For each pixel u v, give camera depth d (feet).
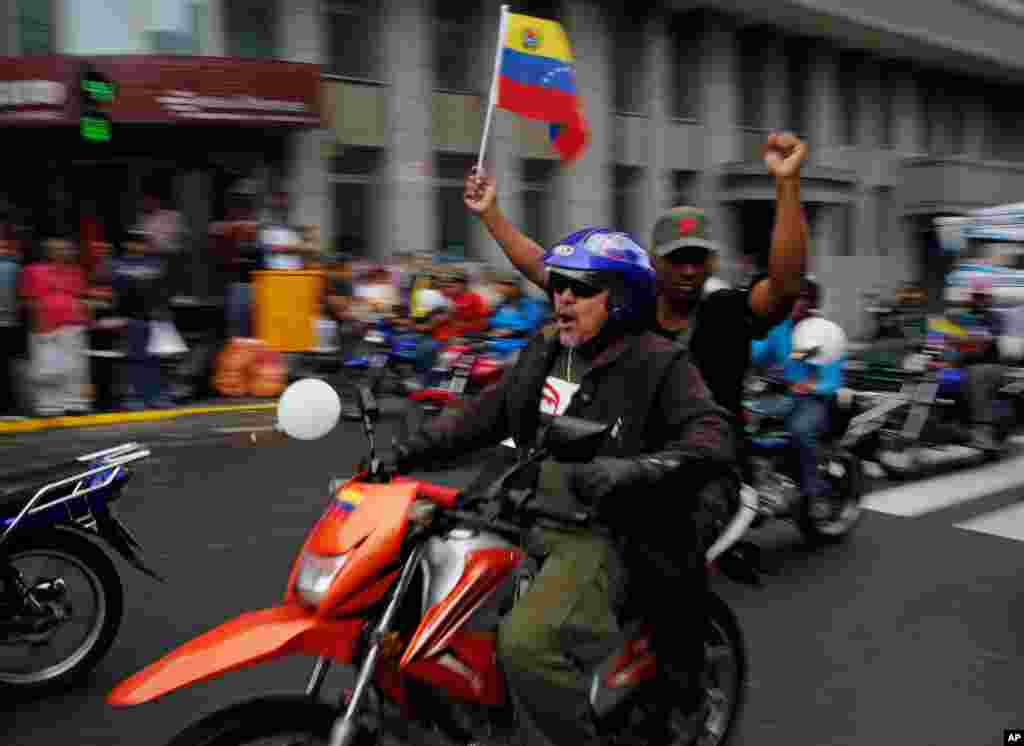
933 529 21.42
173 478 24.29
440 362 31.99
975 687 13.47
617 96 61.41
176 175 42.37
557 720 8.31
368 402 8.90
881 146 83.35
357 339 37.86
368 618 7.88
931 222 84.89
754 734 12.07
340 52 48.24
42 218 39.99
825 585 17.58
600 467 7.75
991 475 26.96
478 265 47.75
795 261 10.66
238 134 43.83
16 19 39.01
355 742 7.82
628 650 9.36
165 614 15.52
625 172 62.44
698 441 8.18
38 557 12.93
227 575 17.33
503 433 9.45
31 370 30.99
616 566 8.81
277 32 45.55
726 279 61.77
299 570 7.96
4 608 12.59
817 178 70.28
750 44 70.44
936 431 26.91
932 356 27.40
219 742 7.19
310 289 37.11
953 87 91.81
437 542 8.36
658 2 62.08
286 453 27.20
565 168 57.62
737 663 10.61
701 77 66.44
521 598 8.62
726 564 11.14
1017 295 42.16
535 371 9.09
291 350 36.88
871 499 24.09
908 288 44.42
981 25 83.35
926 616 16.06
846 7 68.18
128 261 33.06
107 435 29.22
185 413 32.60
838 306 77.66
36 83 37.09
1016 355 37.24
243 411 33.58
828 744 11.86
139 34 41.37
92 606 13.39
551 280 8.73
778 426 19.35
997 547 20.03
